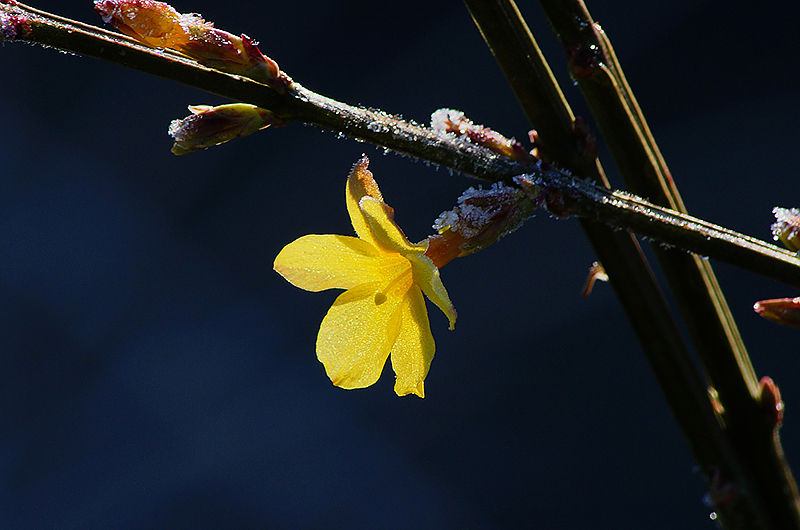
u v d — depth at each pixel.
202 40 0.47
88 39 0.47
